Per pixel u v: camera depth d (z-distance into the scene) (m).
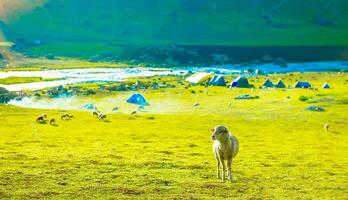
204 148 62.50
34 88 171.88
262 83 183.38
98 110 118.75
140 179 38.50
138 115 108.06
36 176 38.59
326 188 37.16
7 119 94.06
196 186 36.25
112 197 32.28
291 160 53.12
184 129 86.31
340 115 106.31
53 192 33.22
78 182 36.81
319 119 101.75
